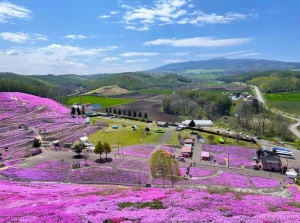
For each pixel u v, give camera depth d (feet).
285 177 292.61
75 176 279.90
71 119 620.08
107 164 321.52
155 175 228.02
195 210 94.38
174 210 93.76
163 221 83.71
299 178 286.46
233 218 85.15
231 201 106.83
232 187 255.50
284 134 503.61
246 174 298.56
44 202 121.29
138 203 107.55
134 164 322.34
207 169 312.29
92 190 162.50
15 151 369.09
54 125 547.49
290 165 339.57
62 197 137.39
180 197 110.63
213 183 265.54
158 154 226.79
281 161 350.84
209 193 122.83
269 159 323.16
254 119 597.11
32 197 141.08
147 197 116.16
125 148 403.75
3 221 91.20
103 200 116.37
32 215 96.84
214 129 549.54
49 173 286.25
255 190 248.93
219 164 333.62
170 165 222.07
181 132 510.17
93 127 554.87
